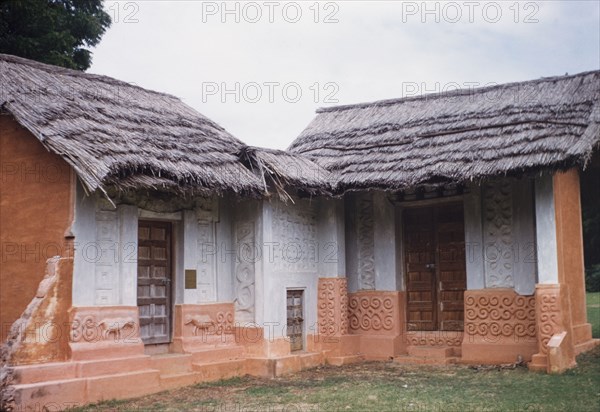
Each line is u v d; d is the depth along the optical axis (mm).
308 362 11656
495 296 11711
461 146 11641
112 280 9289
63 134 8664
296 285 11867
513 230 11719
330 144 13656
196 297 10594
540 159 10297
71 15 17781
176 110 12000
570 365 10523
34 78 10094
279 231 11523
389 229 12898
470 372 10828
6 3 15844
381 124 13703
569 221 11555
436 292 12719
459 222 12602
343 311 12469
